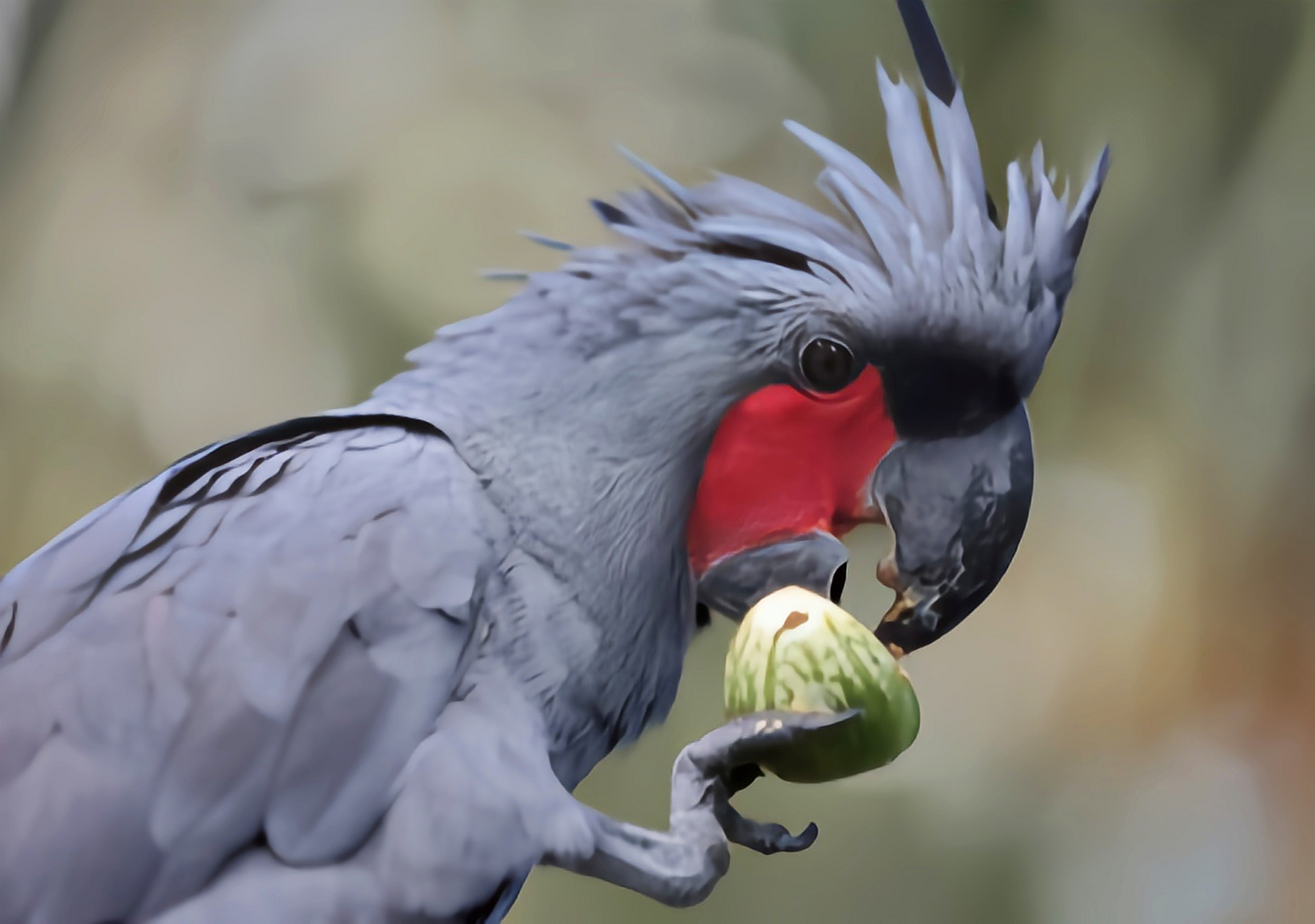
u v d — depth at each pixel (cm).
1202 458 1235
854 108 1257
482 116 1215
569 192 1205
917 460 576
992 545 579
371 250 1191
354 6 1241
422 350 560
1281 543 1210
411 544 496
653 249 557
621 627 534
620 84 1241
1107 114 1255
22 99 1226
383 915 463
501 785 478
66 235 1210
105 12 1247
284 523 496
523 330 547
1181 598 1230
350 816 468
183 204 1223
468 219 1193
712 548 568
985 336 571
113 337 1194
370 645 484
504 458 524
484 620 504
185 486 512
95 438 1188
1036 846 1218
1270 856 1189
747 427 561
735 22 1266
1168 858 1203
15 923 454
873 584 1048
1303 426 1206
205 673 472
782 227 571
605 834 484
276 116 1220
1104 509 1256
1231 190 1241
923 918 1205
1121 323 1255
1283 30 1234
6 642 492
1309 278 1213
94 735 466
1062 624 1257
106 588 492
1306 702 1201
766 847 510
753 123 1250
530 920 1169
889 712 505
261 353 1189
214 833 461
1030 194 623
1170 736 1233
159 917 456
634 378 541
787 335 554
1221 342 1231
